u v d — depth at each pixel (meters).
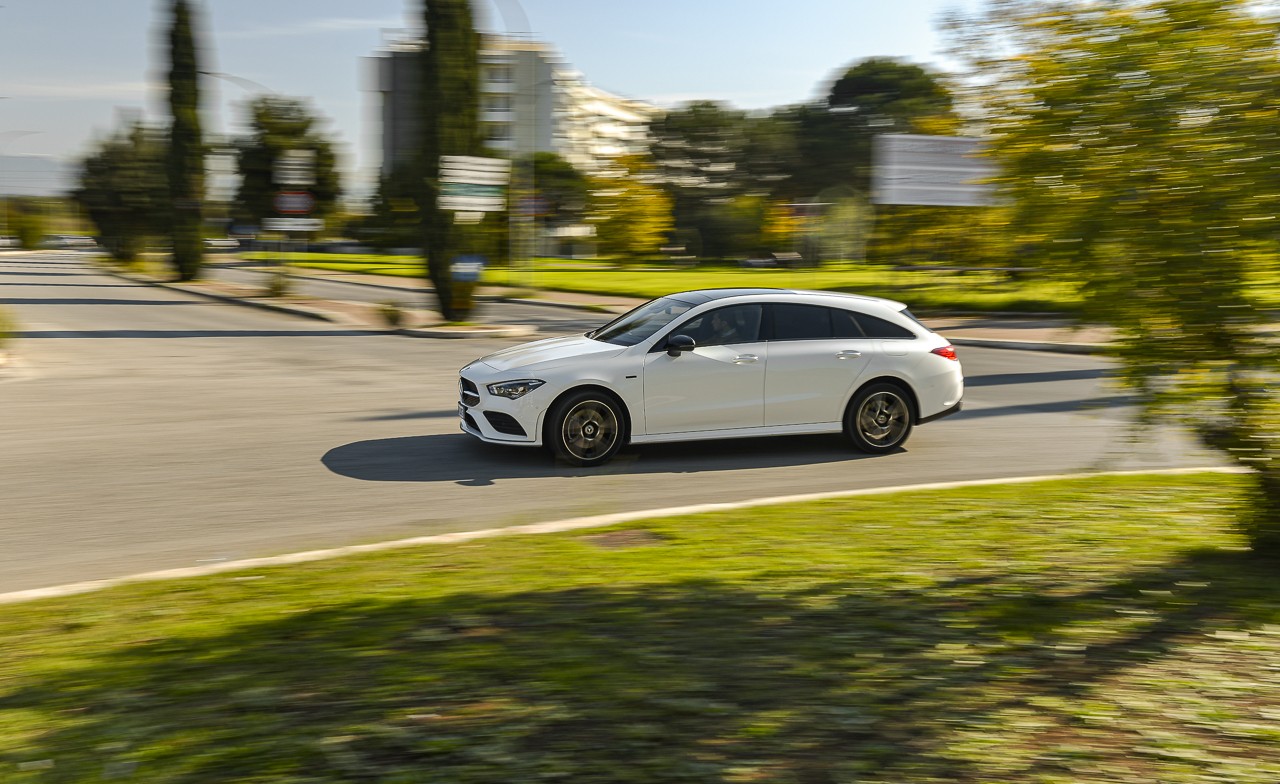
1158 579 5.95
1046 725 4.06
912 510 7.84
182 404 13.36
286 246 43.53
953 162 31.14
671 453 10.48
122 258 69.12
